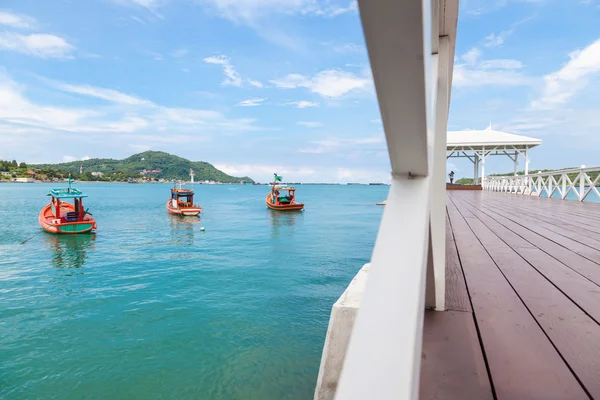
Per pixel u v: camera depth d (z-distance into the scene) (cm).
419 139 72
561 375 140
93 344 634
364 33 59
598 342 167
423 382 138
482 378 140
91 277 1131
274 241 1847
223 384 500
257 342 629
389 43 60
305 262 1339
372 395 54
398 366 56
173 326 711
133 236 2006
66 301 888
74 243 1770
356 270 1207
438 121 159
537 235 477
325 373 207
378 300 64
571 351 158
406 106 68
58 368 552
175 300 881
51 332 690
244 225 2545
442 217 177
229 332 676
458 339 171
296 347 607
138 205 4494
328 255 1476
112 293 952
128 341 643
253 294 928
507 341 169
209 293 941
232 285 1020
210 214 3416
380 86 67
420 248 70
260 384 498
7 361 576
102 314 791
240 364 553
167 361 566
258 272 1180
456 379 139
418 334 61
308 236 2027
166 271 1200
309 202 5706
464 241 434
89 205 4478
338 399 54
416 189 81
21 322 747
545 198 1294
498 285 256
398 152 77
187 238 1948
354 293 229
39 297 923
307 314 772
